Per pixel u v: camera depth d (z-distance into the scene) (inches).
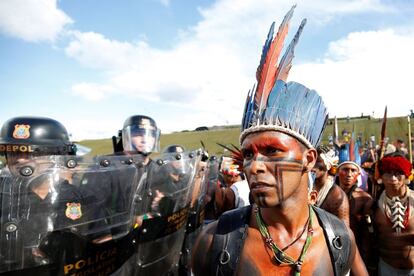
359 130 1165.7
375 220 147.9
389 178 139.3
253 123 53.6
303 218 57.7
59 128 99.1
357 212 152.0
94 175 77.3
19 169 68.2
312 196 101.9
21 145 89.4
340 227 60.4
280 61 58.8
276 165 51.9
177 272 120.3
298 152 53.8
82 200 73.9
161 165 102.5
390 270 144.3
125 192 85.1
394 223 139.9
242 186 176.7
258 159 52.6
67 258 71.5
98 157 79.6
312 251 56.4
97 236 77.0
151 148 137.9
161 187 101.8
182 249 128.5
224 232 58.2
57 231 70.0
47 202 69.1
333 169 153.7
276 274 54.7
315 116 56.3
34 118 96.4
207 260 59.2
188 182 116.2
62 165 72.4
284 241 56.2
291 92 54.9
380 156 204.8
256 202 53.1
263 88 56.0
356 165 163.6
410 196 141.0
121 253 84.8
